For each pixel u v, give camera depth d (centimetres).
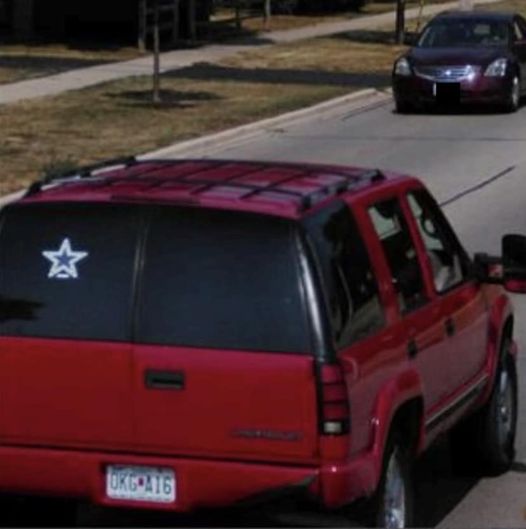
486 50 3697
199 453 879
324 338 862
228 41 5328
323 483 861
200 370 874
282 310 867
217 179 971
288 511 888
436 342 1017
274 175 996
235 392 870
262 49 5062
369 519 902
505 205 2406
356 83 4212
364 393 891
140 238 890
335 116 3622
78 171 1020
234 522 929
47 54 4728
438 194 2506
